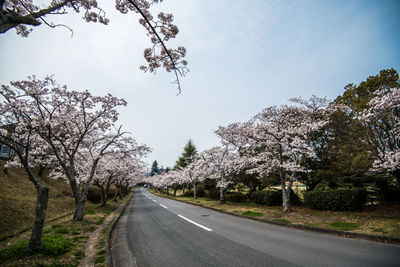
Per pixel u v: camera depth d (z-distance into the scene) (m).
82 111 11.02
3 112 7.62
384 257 4.62
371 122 9.70
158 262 4.71
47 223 9.38
